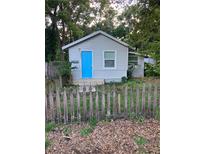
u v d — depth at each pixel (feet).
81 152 10.96
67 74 35.55
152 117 16.11
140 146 11.25
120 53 39.19
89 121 15.67
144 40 36.32
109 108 15.90
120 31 61.57
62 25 54.80
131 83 34.71
